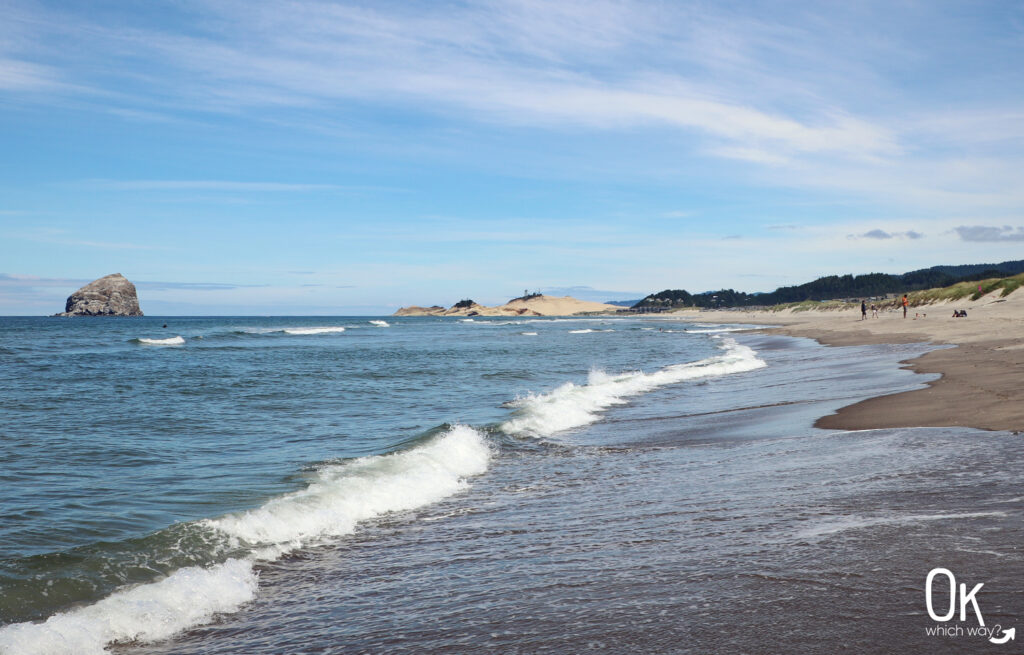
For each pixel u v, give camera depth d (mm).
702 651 3908
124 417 16844
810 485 7844
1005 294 72062
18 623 5133
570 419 15617
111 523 7812
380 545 7016
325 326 125812
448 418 16250
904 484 7379
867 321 65562
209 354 44594
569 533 6906
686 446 11727
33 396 21359
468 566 6109
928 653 3672
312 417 16750
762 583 4879
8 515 8023
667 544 6141
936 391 14547
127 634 4965
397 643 4504
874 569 4934
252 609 5434
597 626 4426
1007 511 6051
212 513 8250
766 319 131375
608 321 180000
